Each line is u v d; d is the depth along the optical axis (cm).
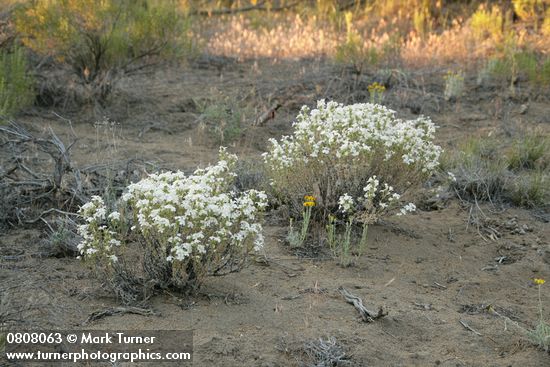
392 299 498
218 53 1281
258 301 482
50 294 474
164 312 460
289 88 1058
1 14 970
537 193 705
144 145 838
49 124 884
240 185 671
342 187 605
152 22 982
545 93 1038
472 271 563
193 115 952
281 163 594
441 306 497
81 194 607
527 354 438
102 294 479
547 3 1334
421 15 1325
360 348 431
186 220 459
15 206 601
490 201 697
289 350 425
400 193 620
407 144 590
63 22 922
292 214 625
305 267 541
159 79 1116
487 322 480
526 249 606
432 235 623
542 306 511
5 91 882
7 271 507
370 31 1375
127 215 554
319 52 1255
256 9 1562
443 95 1038
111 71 1003
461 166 742
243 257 516
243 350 421
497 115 968
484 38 1262
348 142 576
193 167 746
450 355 435
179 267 464
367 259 562
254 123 912
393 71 1095
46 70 1039
